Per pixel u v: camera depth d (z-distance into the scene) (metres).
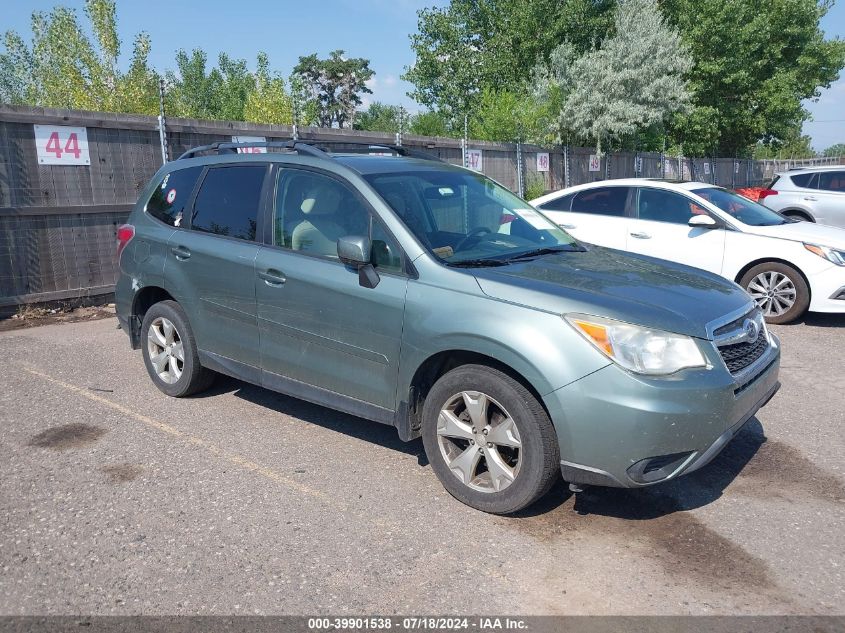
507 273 3.88
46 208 7.98
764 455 4.59
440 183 4.65
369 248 3.96
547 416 3.54
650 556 3.41
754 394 3.82
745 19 30.91
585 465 3.44
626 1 24.42
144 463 4.36
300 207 4.55
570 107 21.73
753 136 34.75
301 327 4.40
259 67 24.45
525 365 3.47
